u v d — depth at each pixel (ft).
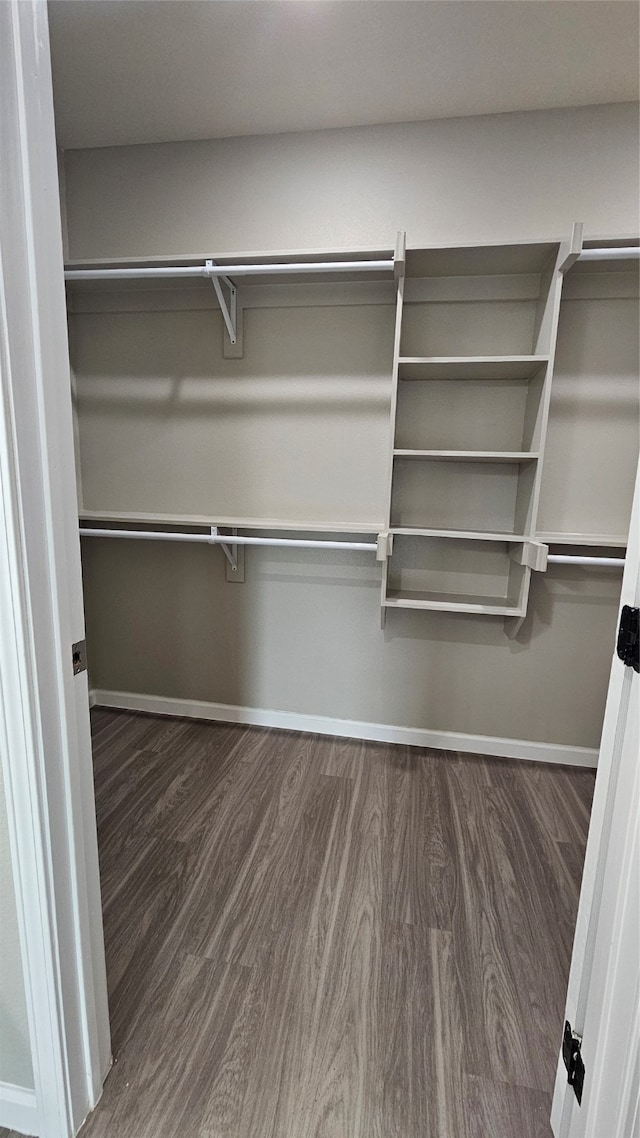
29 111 2.19
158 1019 3.65
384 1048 3.50
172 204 6.72
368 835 5.57
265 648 7.70
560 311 6.15
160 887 4.81
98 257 7.02
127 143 6.64
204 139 6.50
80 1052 3.00
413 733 7.47
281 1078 3.31
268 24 4.70
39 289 2.30
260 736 7.60
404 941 4.30
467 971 4.05
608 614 6.71
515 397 6.49
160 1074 3.31
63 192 6.93
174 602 7.88
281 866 5.10
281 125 6.20
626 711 2.37
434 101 5.73
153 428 7.39
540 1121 3.12
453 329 6.42
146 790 6.28
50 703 2.55
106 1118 3.09
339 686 7.58
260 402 7.03
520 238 5.89
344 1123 3.09
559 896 4.82
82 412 7.55
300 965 4.07
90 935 3.00
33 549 2.38
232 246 6.68
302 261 6.02
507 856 5.32
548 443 6.45
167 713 8.21
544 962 4.15
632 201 5.87
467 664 7.17
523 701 7.11
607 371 6.20
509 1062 3.43
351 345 6.66
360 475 6.95
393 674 7.39
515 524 6.66
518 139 5.93
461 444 6.69
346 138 6.23
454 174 6.11
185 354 7.10
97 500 7.75
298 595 7.46
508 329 6.31
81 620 2.76
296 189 6.42
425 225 6.24
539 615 6.86
